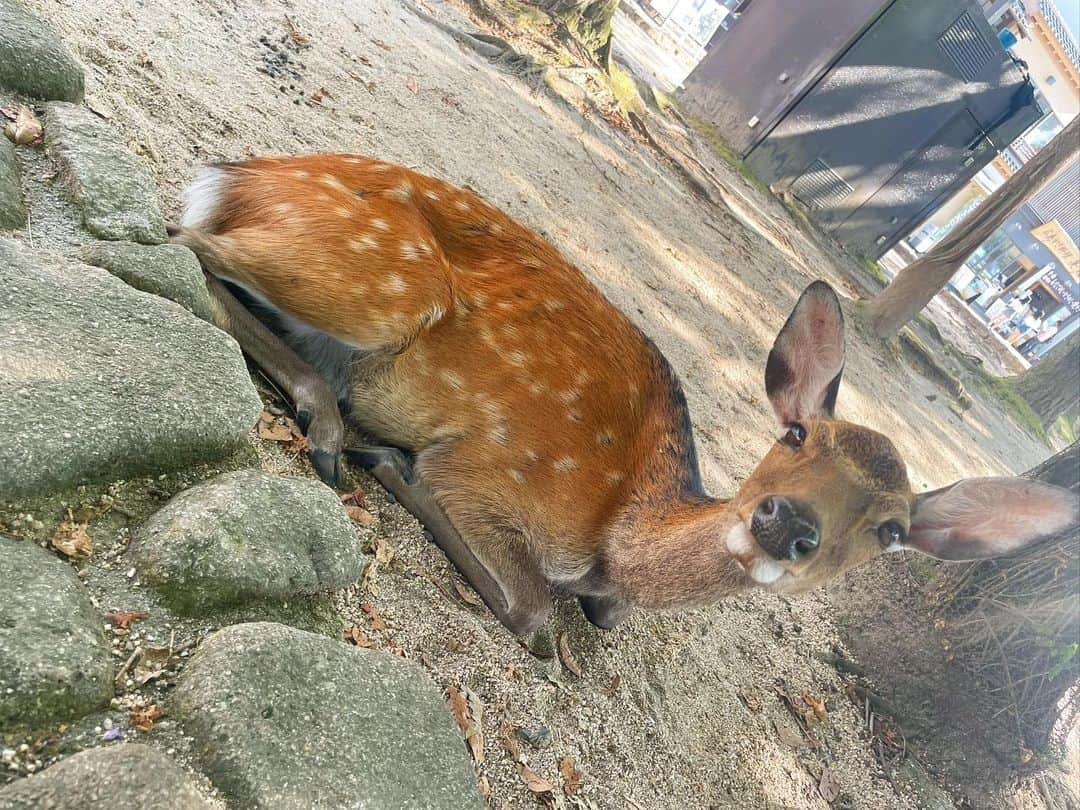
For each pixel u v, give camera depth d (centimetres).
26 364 51
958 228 371
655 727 95
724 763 102
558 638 94
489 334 87
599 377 90
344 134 138
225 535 53
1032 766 135
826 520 76
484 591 86
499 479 87
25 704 39
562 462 87
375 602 74
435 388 87
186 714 44
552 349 89
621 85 364
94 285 60
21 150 73
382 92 174
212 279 80
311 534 61
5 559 43
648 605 87
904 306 387
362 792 48
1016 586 132
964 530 86
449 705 72
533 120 257
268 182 83
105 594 48
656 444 92
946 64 446
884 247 506
